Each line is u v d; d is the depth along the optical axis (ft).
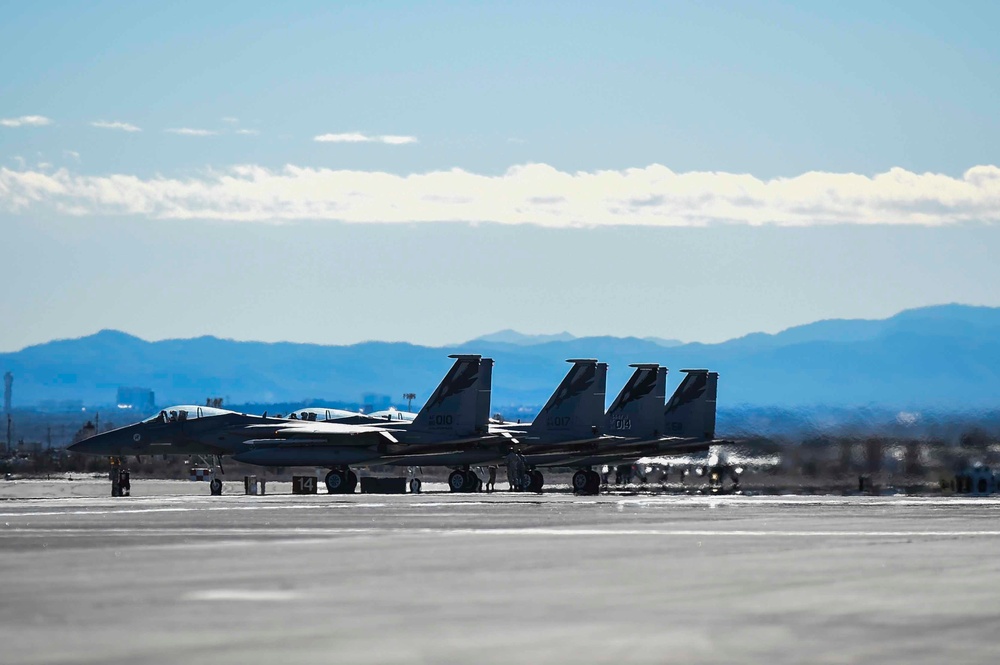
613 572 317.83
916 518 606.55
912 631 225.15
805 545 411.13
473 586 286.87
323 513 640.58
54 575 310.65
